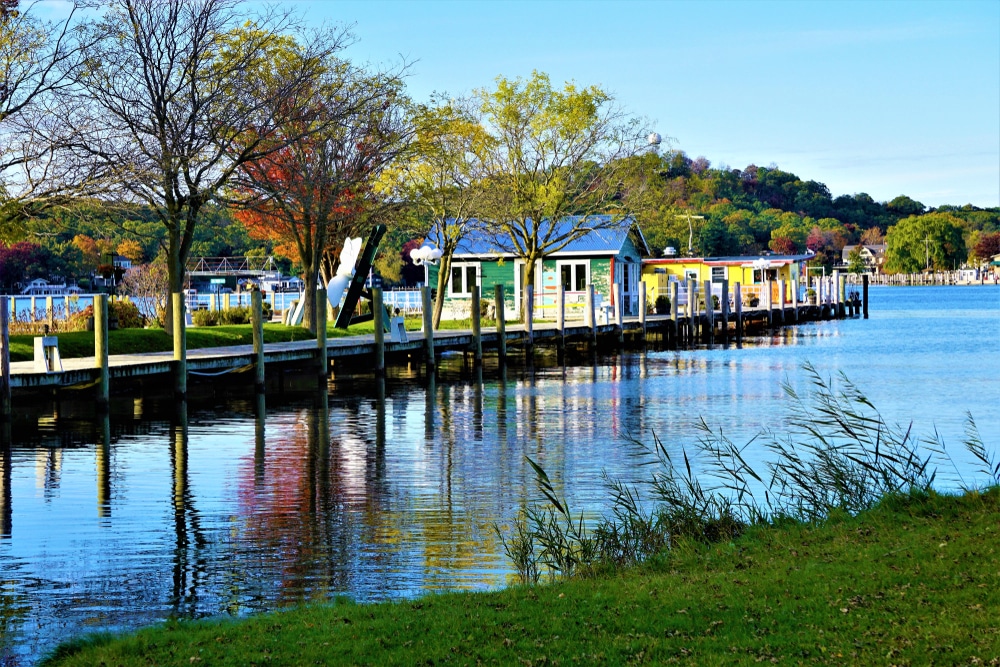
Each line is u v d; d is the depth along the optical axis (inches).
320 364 1131.9
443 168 1695.4
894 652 261.7
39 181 1120.8
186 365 975.0
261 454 725.3
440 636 297.3
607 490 593.0
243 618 365.7
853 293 3056.1
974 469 644.7
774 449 716.7
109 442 774.5
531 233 2090.3
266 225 1612.9
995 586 310.2
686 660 265.7
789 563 361.1
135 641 309.7
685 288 2503.7
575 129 1854.1
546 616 310.5
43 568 443.5
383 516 533.3
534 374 1334.9
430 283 2358.5
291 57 1357.0
